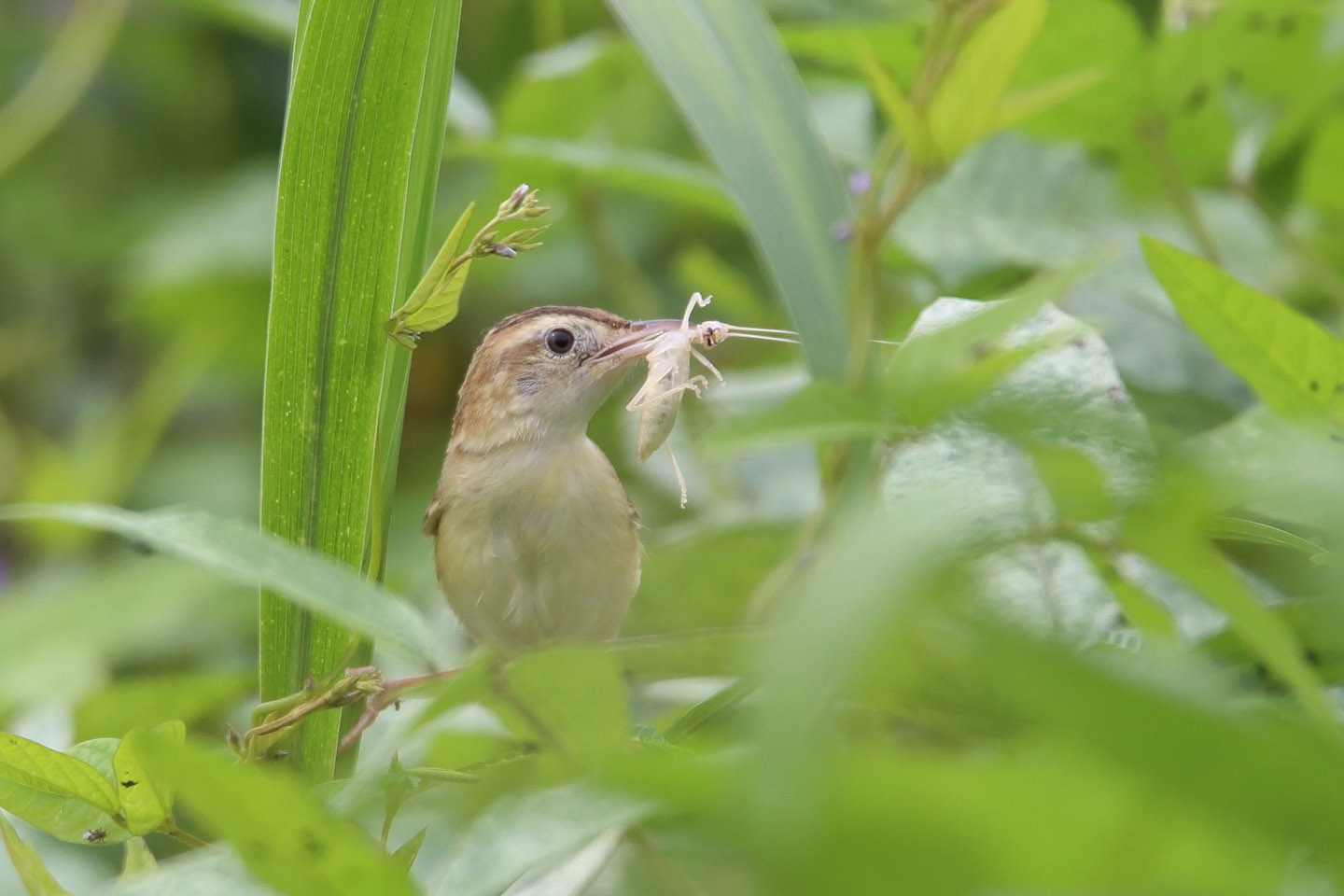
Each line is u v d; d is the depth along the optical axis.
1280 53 2.65
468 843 1.86
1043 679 1.30
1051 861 1.41
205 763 1.83
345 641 2.59
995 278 2.66
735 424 2.00
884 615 1.40
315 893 1.93
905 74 2.66
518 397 2.67
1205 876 1.40
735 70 2.62
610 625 2.67
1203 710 1.28
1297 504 1.78
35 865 2.56
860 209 2.62
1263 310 2.52
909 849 1.40
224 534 2.31
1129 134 2.65
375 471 2.59
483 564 2.66
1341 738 1.59
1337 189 2.65
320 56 2.58
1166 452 1.91
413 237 2.60
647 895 2.17
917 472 2.43
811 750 1.32
